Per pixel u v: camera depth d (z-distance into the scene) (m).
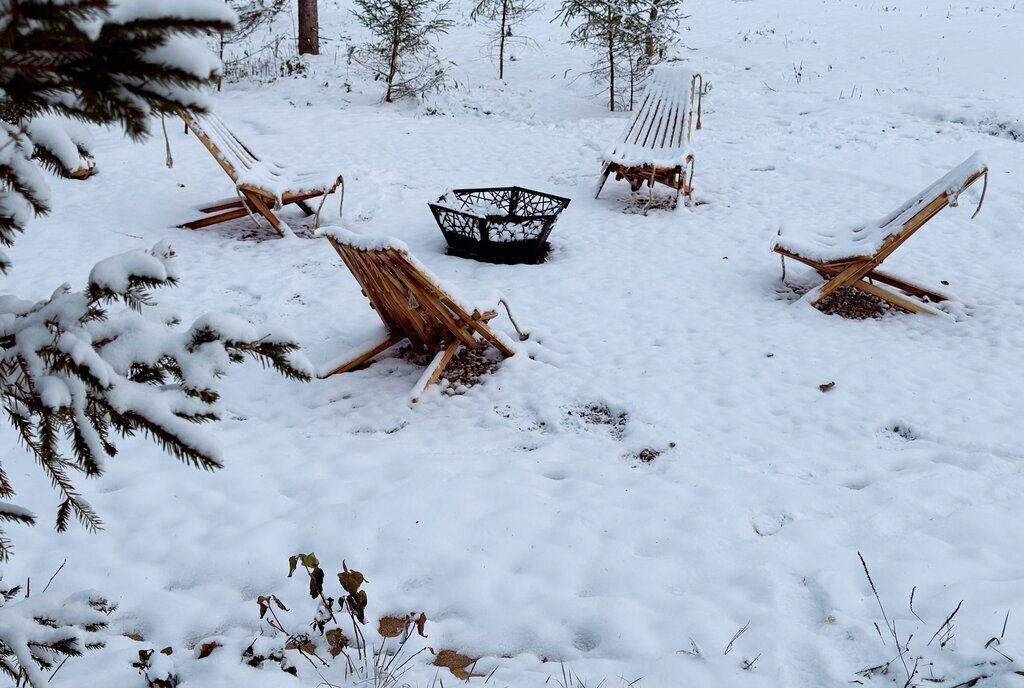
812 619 2.70
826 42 14.09
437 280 4.35
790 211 7.62
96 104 1.23
